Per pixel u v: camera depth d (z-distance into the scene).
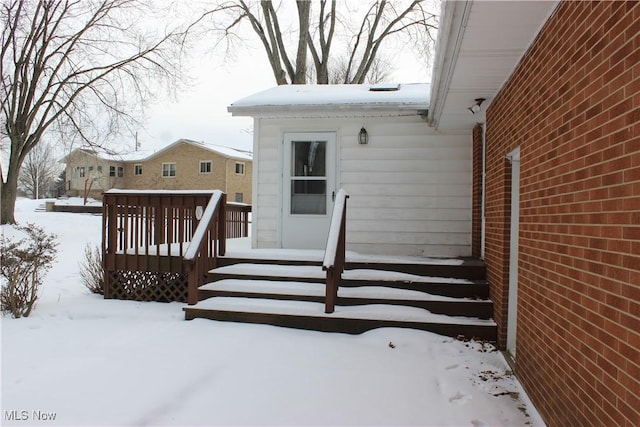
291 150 7.25
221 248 6.24
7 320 5.05
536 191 3.11
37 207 30.33
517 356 3.54
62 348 4.05
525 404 3.08
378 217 6.99
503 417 2.87
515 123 3.82
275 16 17.11
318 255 6.18
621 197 1.89
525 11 2.80
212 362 3.71
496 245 4.70
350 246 7.04
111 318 5.19
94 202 31.62
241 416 2.79
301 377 3.44
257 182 7.33
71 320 5.11
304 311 4.77
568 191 2.49
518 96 3.72
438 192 6.86
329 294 4.72
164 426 2.64
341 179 7.11
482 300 4.87
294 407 2.93
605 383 1.99
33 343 4.20
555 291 2.67
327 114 6.79
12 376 3.37
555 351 2.65
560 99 2.65
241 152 35.62
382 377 3.48
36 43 16.69
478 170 6.28
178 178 33.19
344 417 2.81
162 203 5.99
